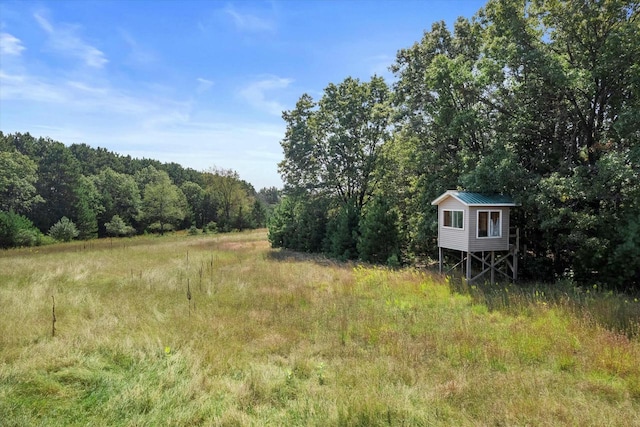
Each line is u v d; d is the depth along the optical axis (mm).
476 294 12023
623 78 14133
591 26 14422
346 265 18953
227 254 24406
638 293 12680
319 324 9016
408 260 20188
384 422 4730
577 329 8000
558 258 15812
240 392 5527
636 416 4820
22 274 15281
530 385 5707
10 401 5145
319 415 4902
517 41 15695
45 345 7090
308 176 28500
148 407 5176
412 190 20812
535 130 16531
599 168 12883
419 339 7902
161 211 52344
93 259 20875
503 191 15586
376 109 25375
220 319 9078
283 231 29844
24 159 43594
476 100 17516
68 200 46750
